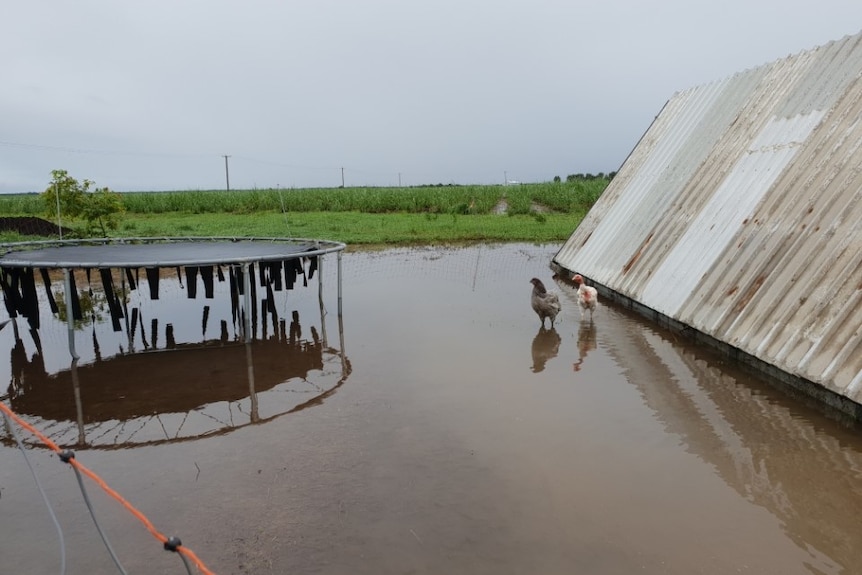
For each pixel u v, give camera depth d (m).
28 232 22.19
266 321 11.28
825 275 6.86
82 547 4.36
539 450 5.66
